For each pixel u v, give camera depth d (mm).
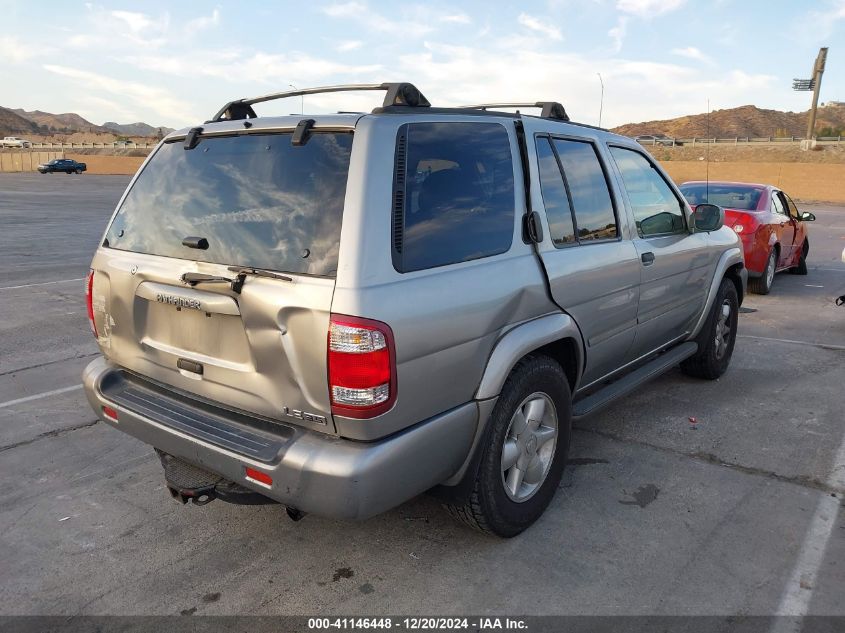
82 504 3600
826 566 3023
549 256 3293
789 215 11156
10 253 12750
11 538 3273
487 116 3193
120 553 3152
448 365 2678
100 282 3268
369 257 2430
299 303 2424
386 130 2633
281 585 2910
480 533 3281
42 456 4168
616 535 3279
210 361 2789
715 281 5199
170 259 2928
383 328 2383
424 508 3545
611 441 4395
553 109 3832
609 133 4207
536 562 3061
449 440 2738
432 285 2605
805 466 4035
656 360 4699
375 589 2879
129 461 4113
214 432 2771
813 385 5539
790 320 8148
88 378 3352
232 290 2600
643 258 4090
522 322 3105
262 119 2922
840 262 14102
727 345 5750
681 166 53938
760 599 2795
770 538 3252
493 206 3041
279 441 2633
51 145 105938
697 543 3209
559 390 3365
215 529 3357
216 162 2977
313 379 2447
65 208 23109
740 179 48969
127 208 3299
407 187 2635
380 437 2482
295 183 2654
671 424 4684
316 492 2445
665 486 3781
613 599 2799
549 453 3383
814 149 65938
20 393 5258
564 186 3545
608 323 3822
